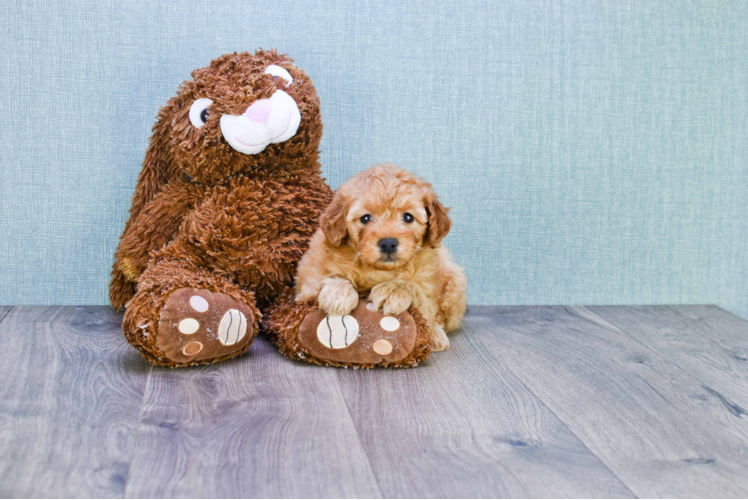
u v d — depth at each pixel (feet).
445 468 3.69
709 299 8.09
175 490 3.38
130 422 4.19
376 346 5.25
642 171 7.77
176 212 6.07
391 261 5.08
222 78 5.77
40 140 6.97
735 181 7.93
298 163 6.19
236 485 3.44
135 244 6.22
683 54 7.64
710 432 4.31
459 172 7.50
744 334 6.75
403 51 7.25
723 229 8.00
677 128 7.75
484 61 7.37
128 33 6.90
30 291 7.20
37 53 6.82
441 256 6.22
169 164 6.37
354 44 7.18
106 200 7.17
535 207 7.66
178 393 4.70
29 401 4.49
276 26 7.06
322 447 3.91
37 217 7.09
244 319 5.29
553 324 6.95
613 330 6.78
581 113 7.57
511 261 7.72
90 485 3.41
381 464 3.72
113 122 7.04
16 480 3.44
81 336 6.04
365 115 7.30
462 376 5.24
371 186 5.24
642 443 4.11
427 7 7.22
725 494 3.49
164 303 5.02
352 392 4.83
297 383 4.98
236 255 5.75
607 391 5.01
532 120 7.52
